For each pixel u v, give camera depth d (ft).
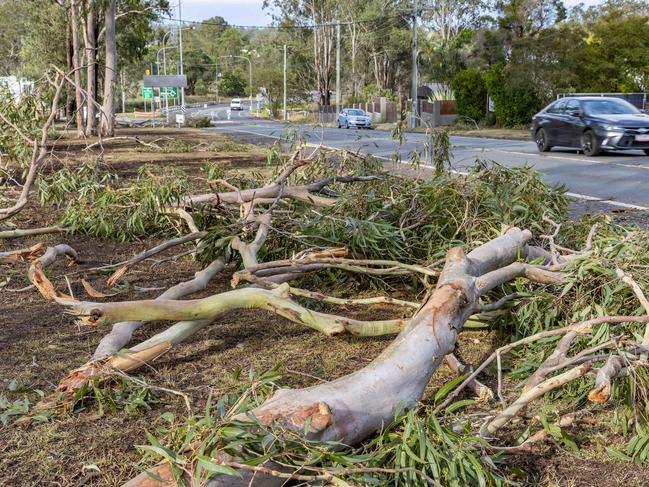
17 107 31.12
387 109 196.85
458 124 133.80
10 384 12.70
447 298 11.78
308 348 14.80
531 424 11.28
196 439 8.84
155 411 11.85
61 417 11.65
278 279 16.98
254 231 20.44
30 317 16.90
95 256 23.53
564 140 62.54
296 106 262.67
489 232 18.97
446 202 19.88
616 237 16.31
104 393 11.95
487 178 21.75
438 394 10.71
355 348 14.83
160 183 24.40
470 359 14.26
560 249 18.24
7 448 10.61
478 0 256.93
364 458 8.83
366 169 25.93
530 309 13.99
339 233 19.52
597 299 13.82
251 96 325.62
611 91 130.11
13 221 29.58
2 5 216.95
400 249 18.89
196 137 102.22
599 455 10.47
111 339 14.02
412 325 11.39
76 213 26.35
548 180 43.19
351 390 10.05
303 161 21.48
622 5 137.08
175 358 14.21
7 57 229.25
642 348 11.21
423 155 26.73
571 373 10.24
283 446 8.68
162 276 21.02
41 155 24.67
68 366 13.74
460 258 13.23
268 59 313.73
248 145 77.00
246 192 21.34
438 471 8.88
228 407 11.41
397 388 10.37
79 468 10.03
